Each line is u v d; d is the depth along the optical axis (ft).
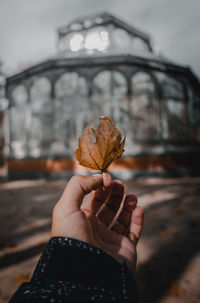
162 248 8.36
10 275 6.53
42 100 38.68
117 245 2.39
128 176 32.99
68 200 2.04
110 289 1.44
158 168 33.83
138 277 6.42
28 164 37.35
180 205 15.28
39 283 1.28
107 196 2.85
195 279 6.22
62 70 36.22
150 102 37.35
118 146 1.70
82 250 1.60
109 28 44.45
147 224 11.27
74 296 1.20
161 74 37.52
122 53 36.94
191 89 42.32
